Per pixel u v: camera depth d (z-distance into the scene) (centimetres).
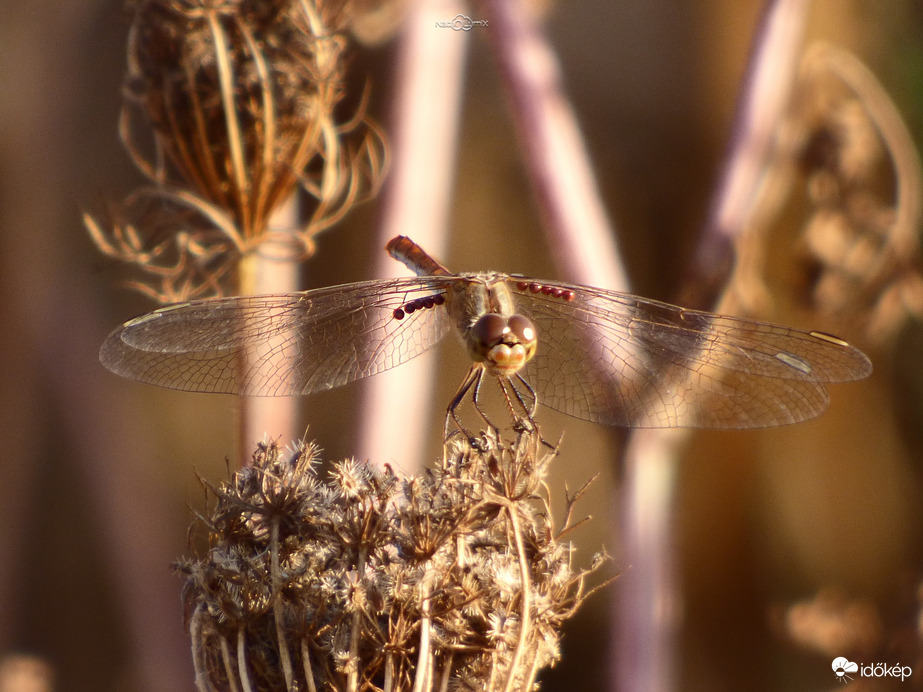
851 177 39
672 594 37
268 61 35
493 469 33
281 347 35
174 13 35
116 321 40
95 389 40
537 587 33
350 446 37
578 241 38
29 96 40
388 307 35
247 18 35
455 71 38
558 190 38
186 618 33
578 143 38
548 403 35
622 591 37
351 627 33
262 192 35
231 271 36
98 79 40
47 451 41
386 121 38
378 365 35
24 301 40
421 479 33
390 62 38
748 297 37
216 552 33
